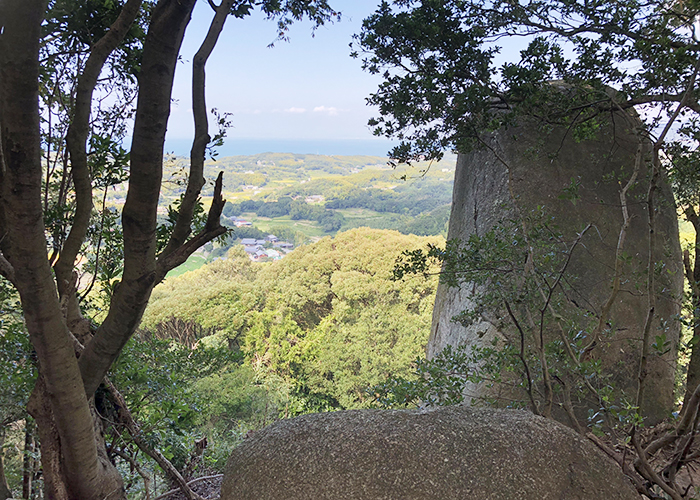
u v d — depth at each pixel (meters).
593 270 6.39
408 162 5.88
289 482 1.91
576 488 1.86
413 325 26.61
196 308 30.25
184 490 4.07
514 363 3.37
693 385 3.60
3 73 2.08
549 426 2.07
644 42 4.39
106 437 4.45
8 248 3.31
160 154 2.60
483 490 1.81
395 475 1.85
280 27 4.33
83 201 3.48
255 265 42.34
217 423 16.05
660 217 6.93
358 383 25.61
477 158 8.53
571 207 6.84
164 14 2.33
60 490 3.11
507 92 5.81
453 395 3.57
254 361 29.61
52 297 2.68
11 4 1.95
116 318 3.04
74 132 3.24
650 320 2.40
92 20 3.61
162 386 4.74
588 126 5.85
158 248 4.12
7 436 5.82
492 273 3.56
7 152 2.25
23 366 3.90
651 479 2.30
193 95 3.28
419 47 5.44
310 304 32.19
